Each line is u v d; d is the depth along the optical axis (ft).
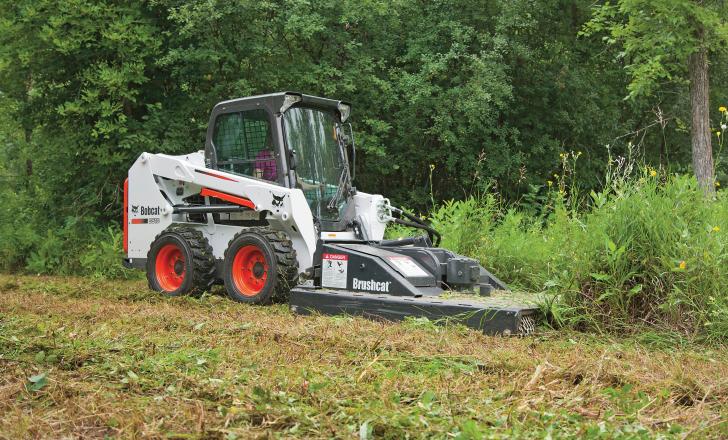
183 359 16.35
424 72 53.16
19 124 51.83
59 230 47.85
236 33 49.29
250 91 48.06
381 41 56.70
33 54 48.11
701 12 48.03
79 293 30.48
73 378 15.24
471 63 53.78
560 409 12.73
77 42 46.09
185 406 12.94
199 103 49.52
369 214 30.01
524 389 13.97
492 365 16.17
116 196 48.70
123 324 22.18
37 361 16.46
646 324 21.27
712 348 19.81
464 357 16.79
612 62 66.28
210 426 11.75
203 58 46.70
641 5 49.80
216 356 16.98
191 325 21.83
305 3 47.93
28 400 13.80
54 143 48.62
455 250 31.99
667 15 48.16
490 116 55.42
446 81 56.70
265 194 27.81
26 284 35.06
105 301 28.12
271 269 26.96
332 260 25.46
